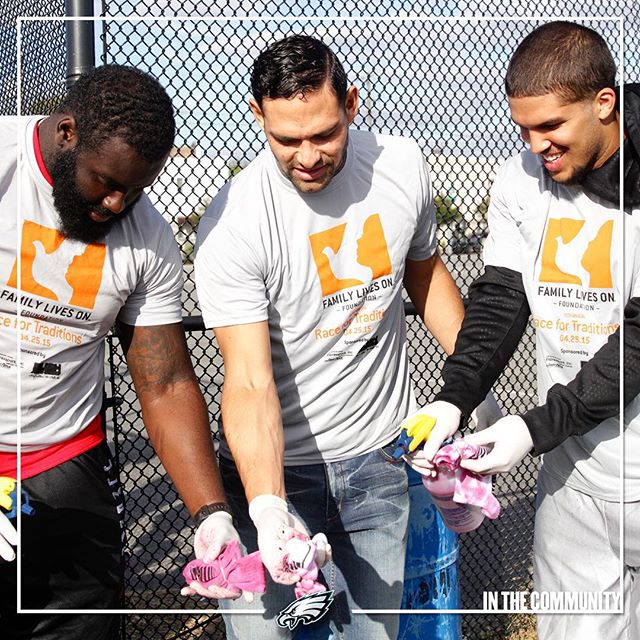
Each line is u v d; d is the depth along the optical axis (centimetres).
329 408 228
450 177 298
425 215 235
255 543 230
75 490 215
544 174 216
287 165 199
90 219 193
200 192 257
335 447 231
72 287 201
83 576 217
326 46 196
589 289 211
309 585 176
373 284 224
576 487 224
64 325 204
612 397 202
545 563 235
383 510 235
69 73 226
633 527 216
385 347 234
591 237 209
